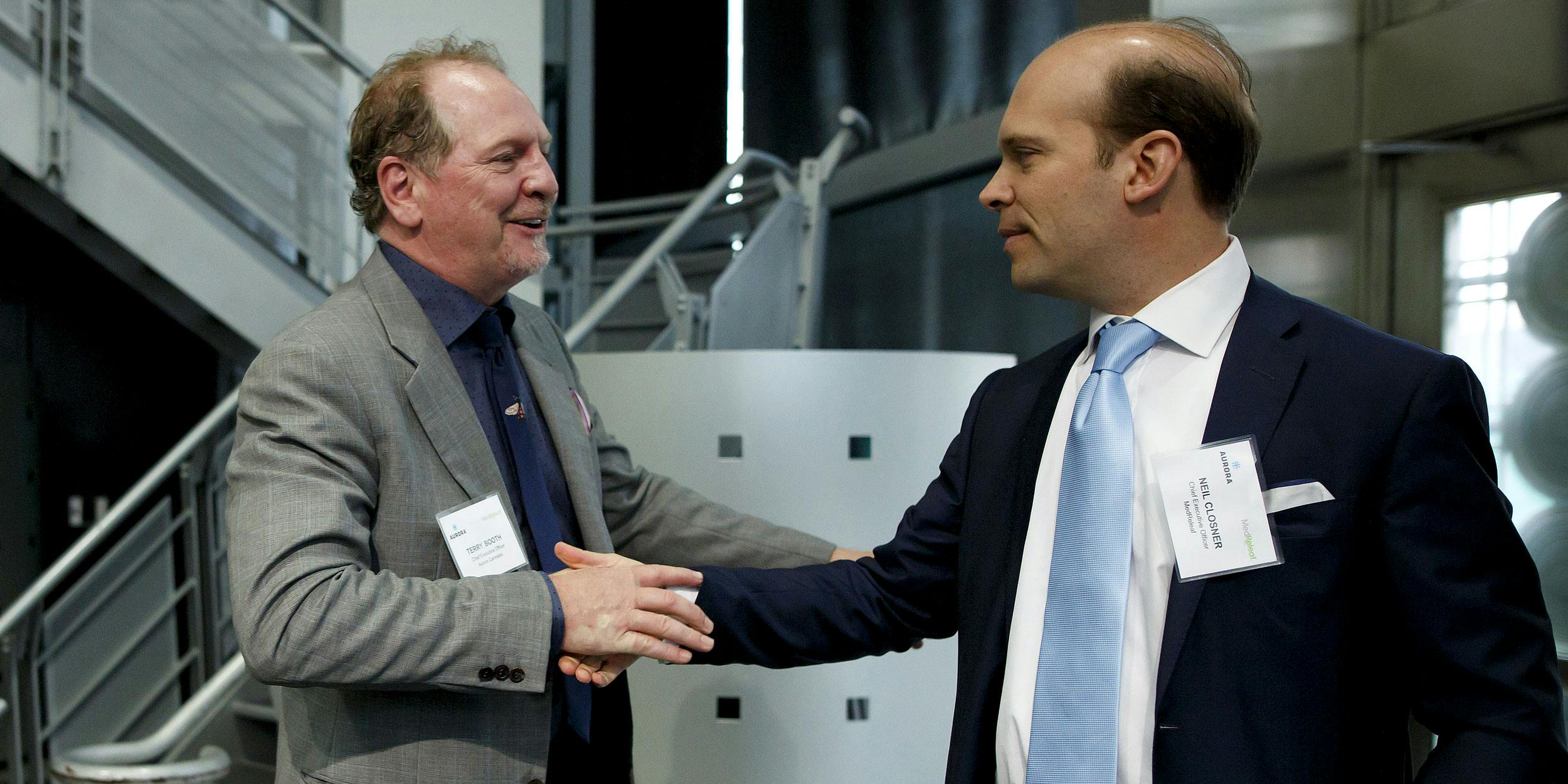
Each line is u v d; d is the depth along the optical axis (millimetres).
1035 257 1175
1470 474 1003
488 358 1522
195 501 3762
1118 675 1073
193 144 3480
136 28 3420
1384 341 1075
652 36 6516
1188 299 1139
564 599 1293
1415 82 2045
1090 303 1205
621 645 1281
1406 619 1001
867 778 2412
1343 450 1031
